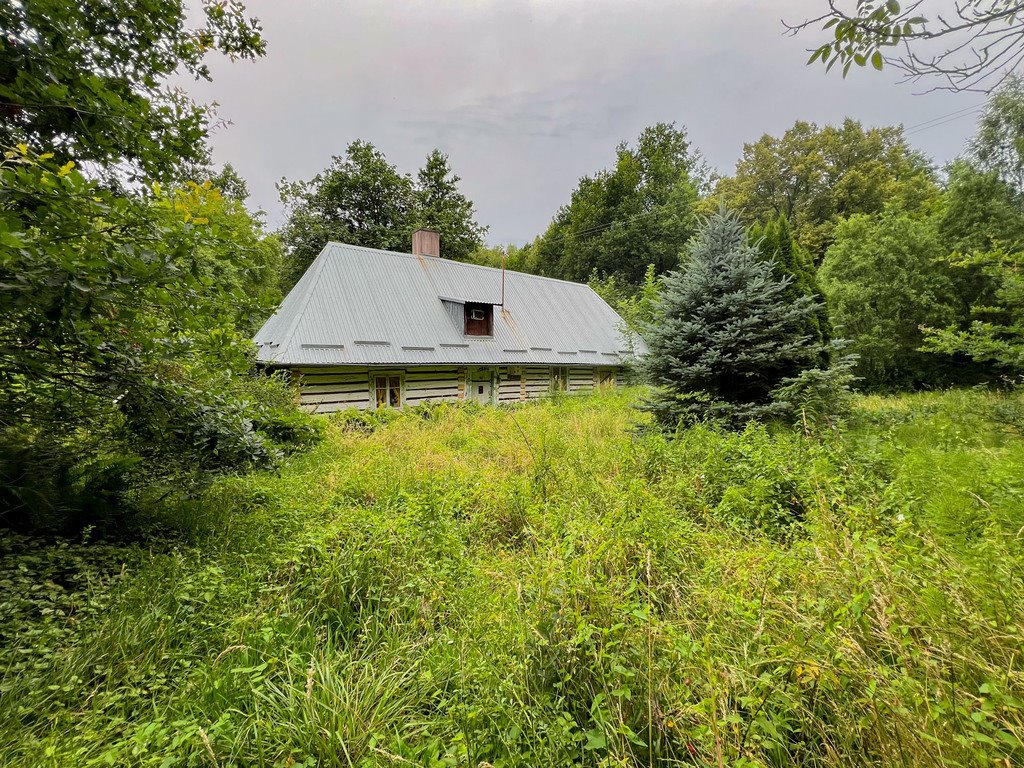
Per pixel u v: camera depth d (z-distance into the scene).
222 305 3.09
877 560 1.87
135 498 3.72
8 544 2.78
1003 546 2.04
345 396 11.19
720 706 1.42
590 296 20.30
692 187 33.53
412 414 10.36
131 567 2.89
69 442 3.63
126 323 2.52
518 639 1.91
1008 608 1.61
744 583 2.07
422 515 3.62
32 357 2.70
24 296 2.05
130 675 2.00
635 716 1.58
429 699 1.94
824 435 4.68
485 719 1.70
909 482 3.36
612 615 1.86
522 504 4.11
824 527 2.60
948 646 1.46
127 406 3.38
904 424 6.67
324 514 3.94
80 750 1.53
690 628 1.93
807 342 7.22
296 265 24.42
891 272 13.82
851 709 1.41
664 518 2.99
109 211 2.27
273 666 2.05
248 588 2.73
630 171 31.11
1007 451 4.47
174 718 1.79
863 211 23.42
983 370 13.22
